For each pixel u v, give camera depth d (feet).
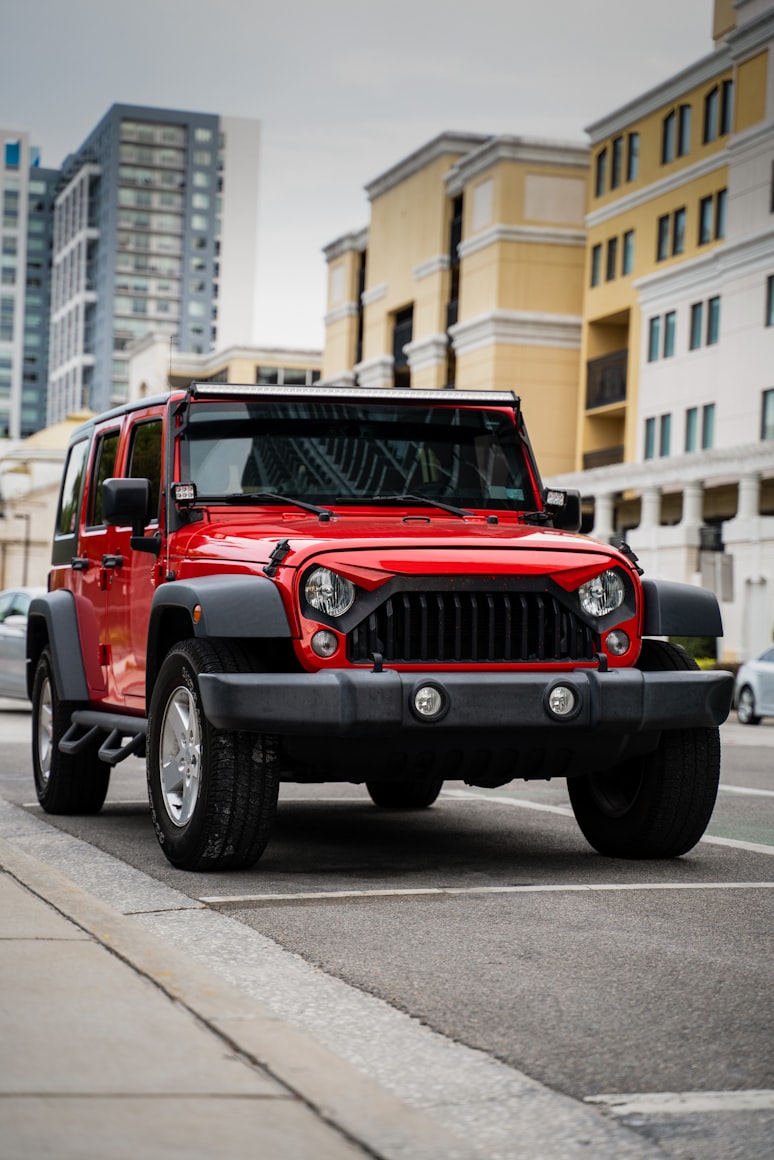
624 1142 12.51
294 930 20.72
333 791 40.34
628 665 24.88
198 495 26.96
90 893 22.98
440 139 196.65
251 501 27.02
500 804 37.52
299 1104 12.67
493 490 28.48
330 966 18.66
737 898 23.39
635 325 161.17
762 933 20.80
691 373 149.89
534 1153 12.18
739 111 141.28
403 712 23.17
